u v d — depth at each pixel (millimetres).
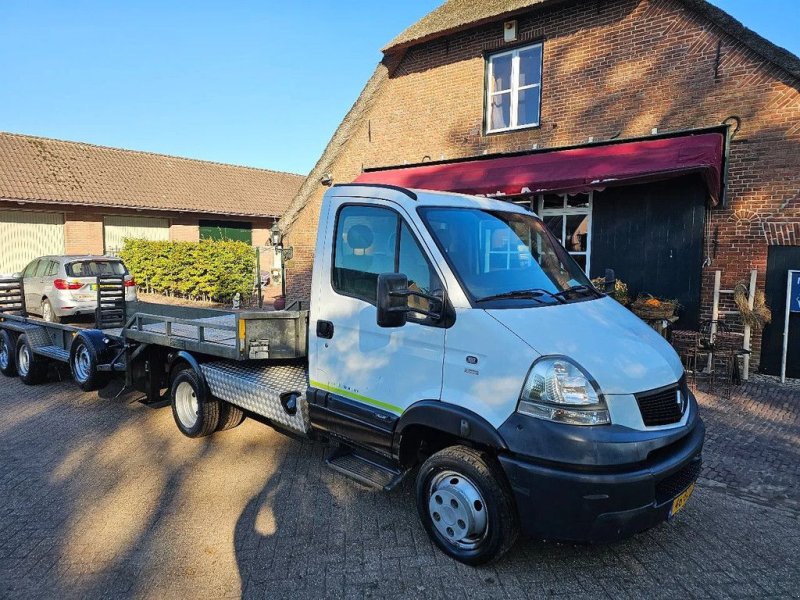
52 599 3145
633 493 2887
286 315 4957
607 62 9984
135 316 6176
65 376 8336
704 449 5332
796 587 3242
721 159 8453
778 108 8164
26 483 4625
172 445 5473
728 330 8453
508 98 11672
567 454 2893
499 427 3092
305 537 3768
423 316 3547
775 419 6199
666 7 9219
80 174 22688
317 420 4223
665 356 3426
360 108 13562
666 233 9008
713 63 8750
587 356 3088
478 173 10469
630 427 2980
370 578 3312
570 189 8945
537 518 2998
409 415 3502
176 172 26672
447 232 3688
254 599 3137
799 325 8094
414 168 12562
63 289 10766
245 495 4387
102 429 5965
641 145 9219
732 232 8562
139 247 19859
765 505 4230
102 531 3861
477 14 11492
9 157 21344
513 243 4012
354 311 3953
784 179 8156
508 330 3195
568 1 10250
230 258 17156
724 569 3408
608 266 9625
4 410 6707
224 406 5453
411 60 12844
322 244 4281
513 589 3203
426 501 3582
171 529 3881
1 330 8617
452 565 3424
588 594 3160
